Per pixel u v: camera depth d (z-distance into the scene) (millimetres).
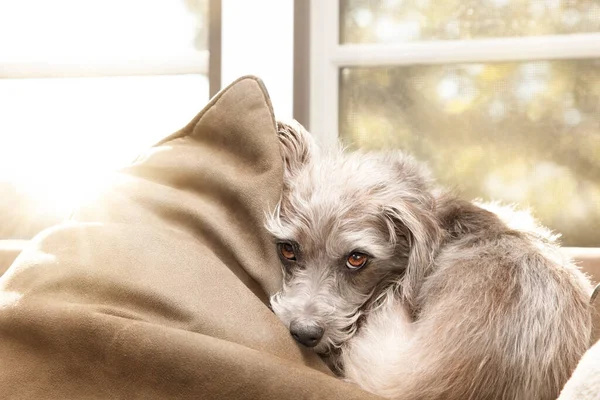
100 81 3062
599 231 2723
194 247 1308
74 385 1132
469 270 1303
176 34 3002
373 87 2932
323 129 2949
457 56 2820
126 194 1392
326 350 1435
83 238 1268
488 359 1158
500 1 2781
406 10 2881
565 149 2744
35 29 3076
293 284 1505
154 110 3035
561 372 1166
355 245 1495
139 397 1106
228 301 1250
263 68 2939
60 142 3090
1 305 1197
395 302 1424
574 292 1271
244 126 1470
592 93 2707
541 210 2783
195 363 1090
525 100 2773
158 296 1193
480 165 2838
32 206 3055
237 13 2916
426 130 2889
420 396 1172
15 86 3102
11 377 1146
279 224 1460
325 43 2945
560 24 2730
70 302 1183
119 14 3033
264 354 1130
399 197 1527
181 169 1440
